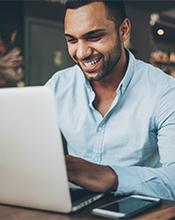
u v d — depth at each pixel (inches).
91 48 52.6
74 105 60.4
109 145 57.4
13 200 40.0
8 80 173.6
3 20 172.4
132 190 42.4
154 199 40.6
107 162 58.0
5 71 172.4
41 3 186.2
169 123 52.5
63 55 194.4
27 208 39.5
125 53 58.2
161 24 232.4
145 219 35.9
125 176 42.4
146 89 56.5
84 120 58.9
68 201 36.3
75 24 51.8
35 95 33.9
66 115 60.4
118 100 56.6
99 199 41.4
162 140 52.4
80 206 38.3
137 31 219.6
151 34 230.1
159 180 43.4
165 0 210.5
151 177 43.2
